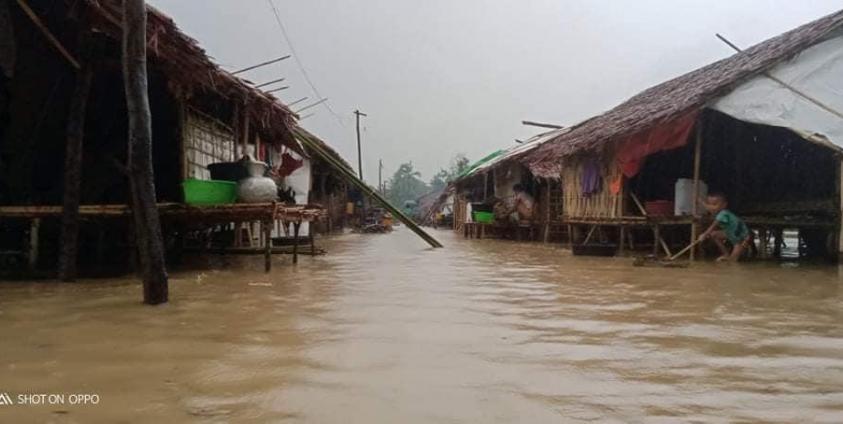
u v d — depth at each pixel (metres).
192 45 7.70
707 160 14.65
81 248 9.51
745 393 3.01
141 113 5.54
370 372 3.32
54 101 8.82
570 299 6.04
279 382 3.12
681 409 2.77
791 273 8.69
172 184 9.71
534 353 3.77
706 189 11.83
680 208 11.89
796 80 11.02
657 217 11.81
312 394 2.94
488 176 25.95
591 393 2.99
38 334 4.21
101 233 9.03
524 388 3.06
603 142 12.85
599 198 14.60
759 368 3.46
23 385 3.04
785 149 13.97
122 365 3.41
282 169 16.44
